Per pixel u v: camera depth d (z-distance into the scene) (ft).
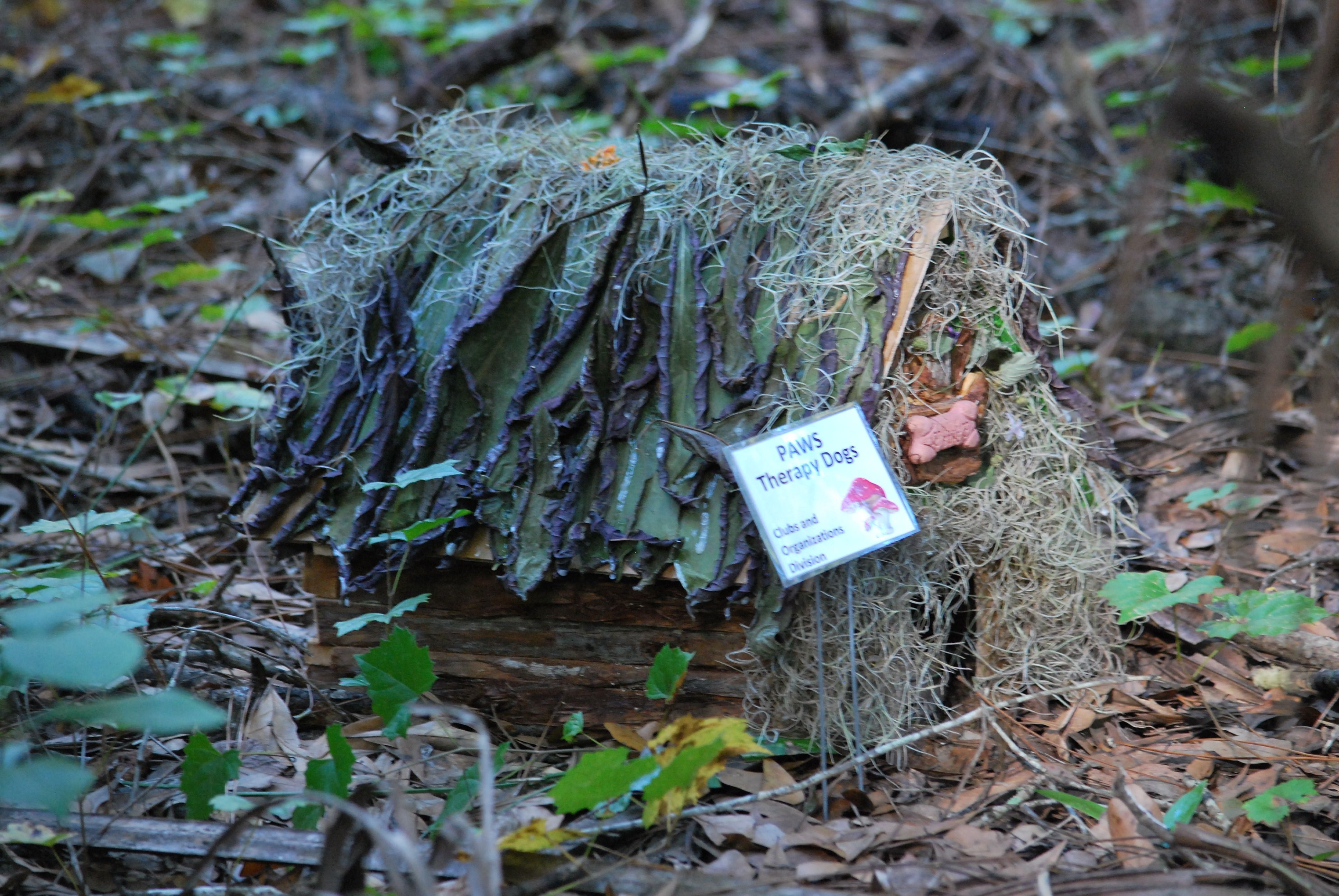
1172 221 13.88
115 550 9.80
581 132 9.52
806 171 7.56
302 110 17.11
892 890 5.53
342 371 7.48
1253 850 5.43
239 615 8.56
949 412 6.89
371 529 6.93
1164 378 12.21
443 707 5.32
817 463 6.36
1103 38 18.72
